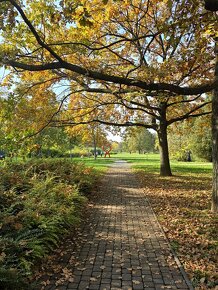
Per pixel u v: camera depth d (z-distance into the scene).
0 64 7.23
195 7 7.31
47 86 13.77
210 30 7.59
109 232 7.89
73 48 9.38
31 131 12.24
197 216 9.36
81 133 22.00
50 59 9.61
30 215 6.19
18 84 11.22
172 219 9.13
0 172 9.02
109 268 5.62
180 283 5.07
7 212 6.08
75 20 7.70
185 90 8.00
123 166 33.59
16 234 5.60
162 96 8.90
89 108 18.41
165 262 5.93
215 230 7.92
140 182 18.16
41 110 14.13
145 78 8.35
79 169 14.41
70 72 11.39
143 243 7.02
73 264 5.78
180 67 8.95
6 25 6.77
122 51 15.74
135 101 18.75
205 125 22.53
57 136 29.98
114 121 21.67
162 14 14.91
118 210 10.52
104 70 9.54
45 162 13.53
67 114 17.00
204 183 16.98
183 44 12.23
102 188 15.87
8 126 11.74
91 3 11.70
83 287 4.90
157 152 107.88
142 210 10.51
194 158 49.66
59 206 8.08
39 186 8.46
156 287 4.92
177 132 25.59
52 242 6.59
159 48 17.77
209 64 10.92
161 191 14.42
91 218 9.38
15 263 5.04
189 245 6.89
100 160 48.56
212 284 5.02
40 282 5.02
